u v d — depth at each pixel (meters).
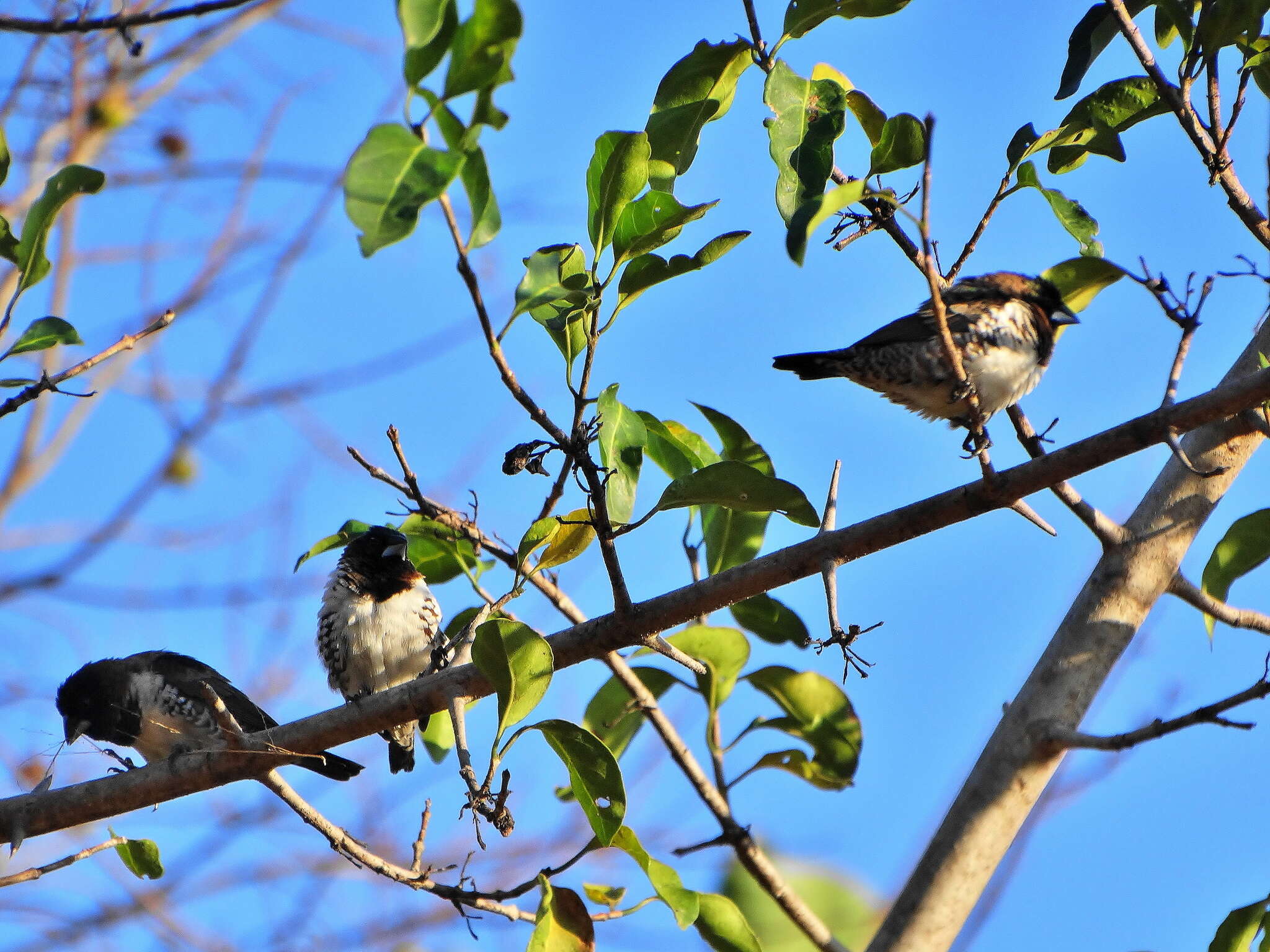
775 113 7.73
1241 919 8.14
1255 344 8.62
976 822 7.79
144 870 8.84
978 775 7.94
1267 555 8.61
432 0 5.51
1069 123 8.57
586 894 9.50
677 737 9.71
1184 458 7.43
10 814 8.59
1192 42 8.18
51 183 7.94
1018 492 7.76
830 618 7.56
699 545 10.18
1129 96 8.64
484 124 5.75
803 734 10.16
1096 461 7.62
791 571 7.91
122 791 8.56
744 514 10.14
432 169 5.48
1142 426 7.53
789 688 10.15
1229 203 8.16
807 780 10.23
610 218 7.09
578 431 7.11
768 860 9.40
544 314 7.31
